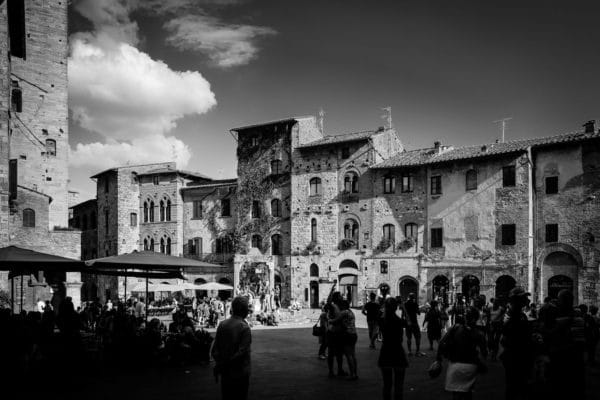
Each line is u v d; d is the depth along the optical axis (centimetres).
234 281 6019
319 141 6147
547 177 4806
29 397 1466
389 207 5559
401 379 1290
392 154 6116
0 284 3297
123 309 2755
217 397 1474
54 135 5347
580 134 4734
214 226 6694
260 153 6425
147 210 7075
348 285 5741
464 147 5519
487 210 5022
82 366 1853
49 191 5281
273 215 6316
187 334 2088
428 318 2519
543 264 4772
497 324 2112
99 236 7225
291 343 2888
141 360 2016
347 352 1728
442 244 5241
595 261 4512
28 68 5259
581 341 1259
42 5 5375
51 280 4750
